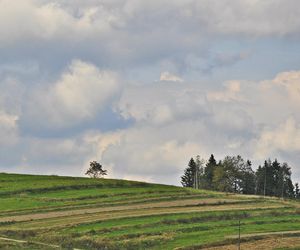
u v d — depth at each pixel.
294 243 150.88
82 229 163.88
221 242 150.12
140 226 168.62
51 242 150.62
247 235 158.88
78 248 145.88
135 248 147.75
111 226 167.50
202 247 145.88
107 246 147.75
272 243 150.38
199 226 170.00
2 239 149.62
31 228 165.00
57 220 176.50
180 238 156.00
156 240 152.88
